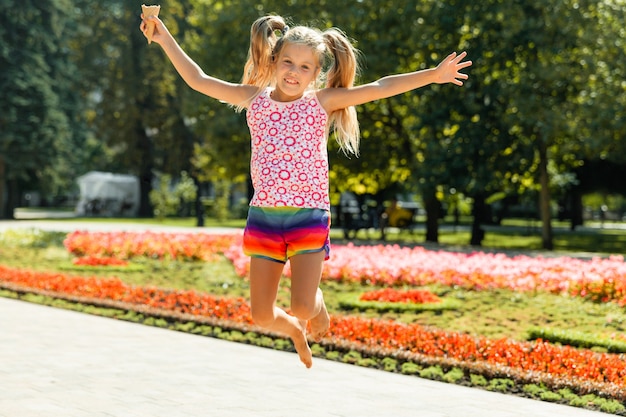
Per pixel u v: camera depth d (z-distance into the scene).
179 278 19.33
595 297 15.11
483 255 20.50
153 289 15.27
